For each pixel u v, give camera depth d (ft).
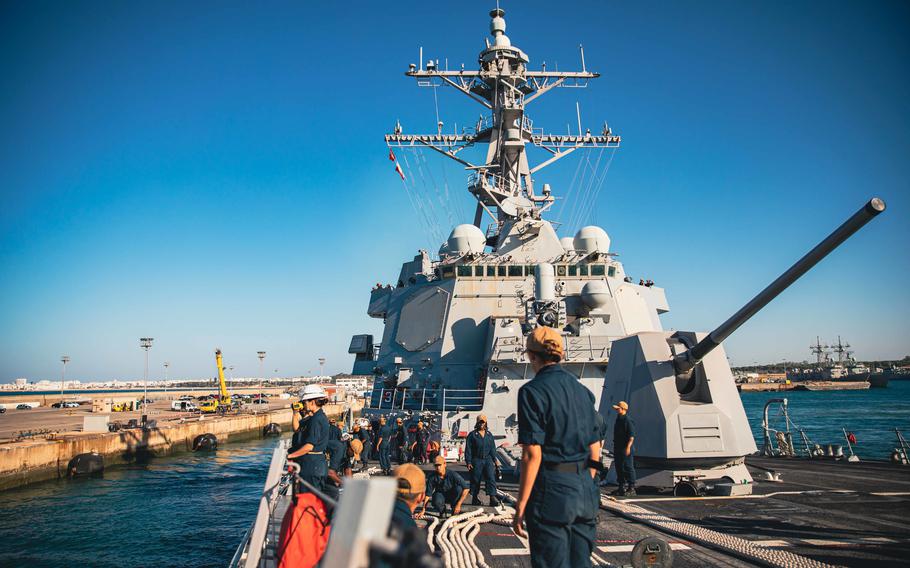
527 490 10.13
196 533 56.49
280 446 16.67
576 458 10.53
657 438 33.06
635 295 65.00
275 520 24.54
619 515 27.09
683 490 32.19
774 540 21.72
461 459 51.29
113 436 99.91
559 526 10.25
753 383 484.33
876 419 184.85
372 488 4.87
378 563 4.58
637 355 35.35
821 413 218.79
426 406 58.59
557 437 10.46
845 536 22.00
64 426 135.33
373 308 74.08
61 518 62.44
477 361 59.41
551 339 11.33
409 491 10.48
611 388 37.68
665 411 33.19
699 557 19.49
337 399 268.41
